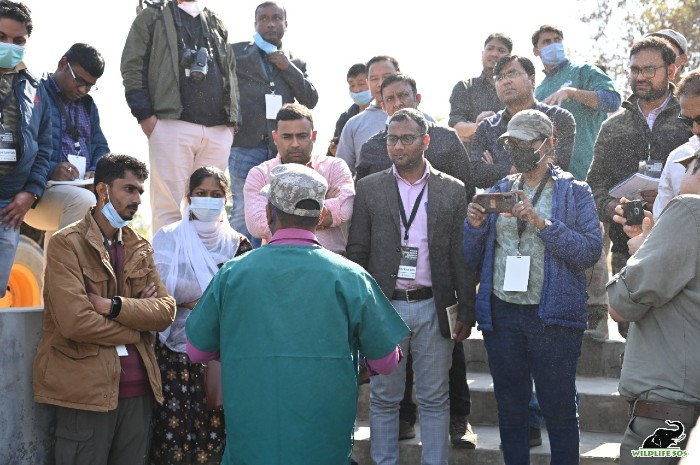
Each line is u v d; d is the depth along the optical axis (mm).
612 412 5746
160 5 6301
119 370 4312
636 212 4465
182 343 4742
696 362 3445
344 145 6559
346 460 3496
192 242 4914
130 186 4367
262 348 3449
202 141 6395
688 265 3438
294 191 3607
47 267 4266
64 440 4309
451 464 5410
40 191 5008
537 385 4730
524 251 4727
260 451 3396
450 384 5445
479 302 4820
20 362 4363
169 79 6242
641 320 3641
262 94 7129
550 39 7152
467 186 5801
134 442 4453
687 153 4480
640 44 5453
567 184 4770
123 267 4441
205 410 4699
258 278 3512
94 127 5715
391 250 5109
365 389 6039
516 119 4762
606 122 5707
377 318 3559
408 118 5102
